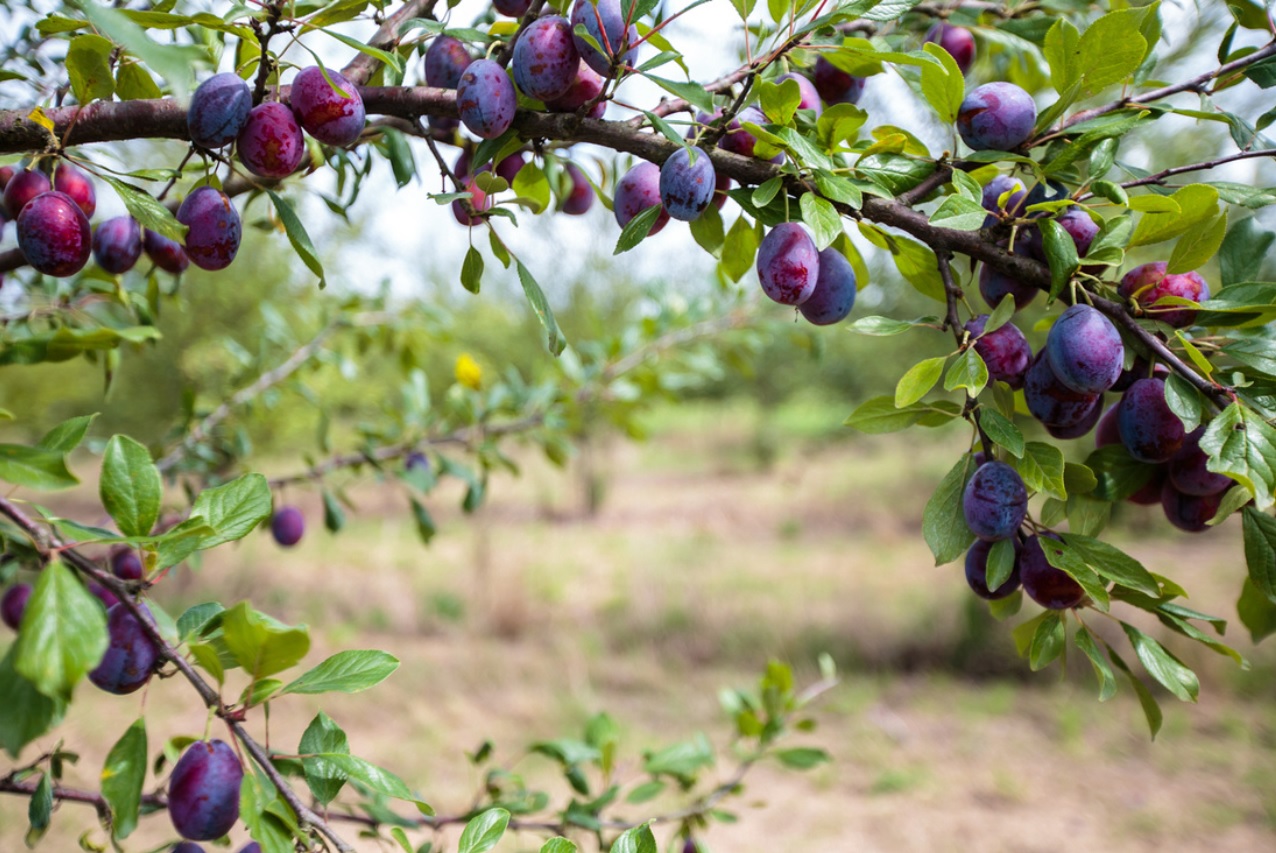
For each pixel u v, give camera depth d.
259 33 0.68
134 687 0.66
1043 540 0.69
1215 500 0.75
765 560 6.37
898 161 0.77
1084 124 0.77
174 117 0.71
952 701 4.15
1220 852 2.89
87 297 1.06
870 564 6.20
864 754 3.61
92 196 0.84
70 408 3.24
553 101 0.75
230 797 0.66
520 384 1.86
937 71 0.76
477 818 0.67
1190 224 0.71
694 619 5.00
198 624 0.68
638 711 3.95
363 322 1.73
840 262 0.78
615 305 7.32
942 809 3.16
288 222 0.72
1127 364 0.73
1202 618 0.70
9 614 1.00
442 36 0.82
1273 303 0.70
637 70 0.71
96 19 0.54
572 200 0.97
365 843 1.94
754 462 10.34
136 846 2.28
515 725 3.73
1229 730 3.73
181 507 1.38
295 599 5.33
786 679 1.29
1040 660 0.72
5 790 0.82
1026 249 0.76
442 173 0.77
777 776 3.42
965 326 0.74
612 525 7.55
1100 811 3.14
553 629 4.95
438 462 1.64
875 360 7.46
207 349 3.46
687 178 0.72
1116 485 0.76
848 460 10.16
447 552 6.54
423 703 3.92
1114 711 3.98
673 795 2.29
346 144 0.73
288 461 3.72
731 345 2.29
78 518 2.93
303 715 3.64
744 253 0.83
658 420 12.44
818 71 0.88
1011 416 0.72
